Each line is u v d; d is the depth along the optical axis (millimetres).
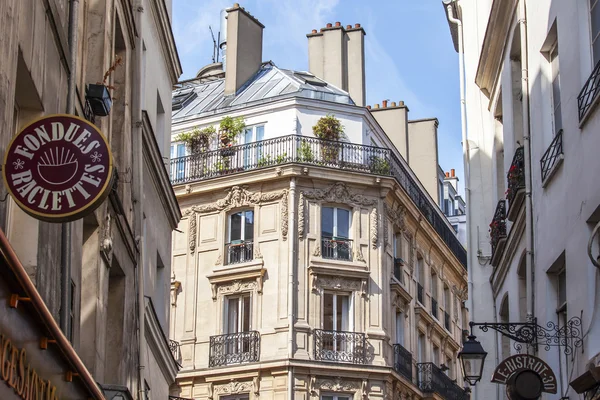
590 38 14852
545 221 16812
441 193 55312
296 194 38875
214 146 41625
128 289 17328
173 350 34812
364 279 39094
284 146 39938
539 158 17359
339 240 39188
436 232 46531
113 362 16672
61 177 10195
